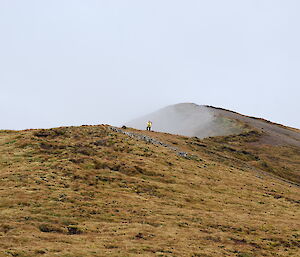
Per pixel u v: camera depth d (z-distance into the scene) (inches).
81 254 1231.5
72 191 2025.1
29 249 1220.5
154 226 1680.6
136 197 2076.8
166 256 1293.1
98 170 2429.9
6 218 1547.7
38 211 1676.9
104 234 1512.1
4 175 2164.1
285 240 1656.0
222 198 2250.2
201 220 1818.4
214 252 1412.4
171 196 2174.0
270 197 2410.2
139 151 2893.7
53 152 2709.2
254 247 1545.3
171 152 3051.2
